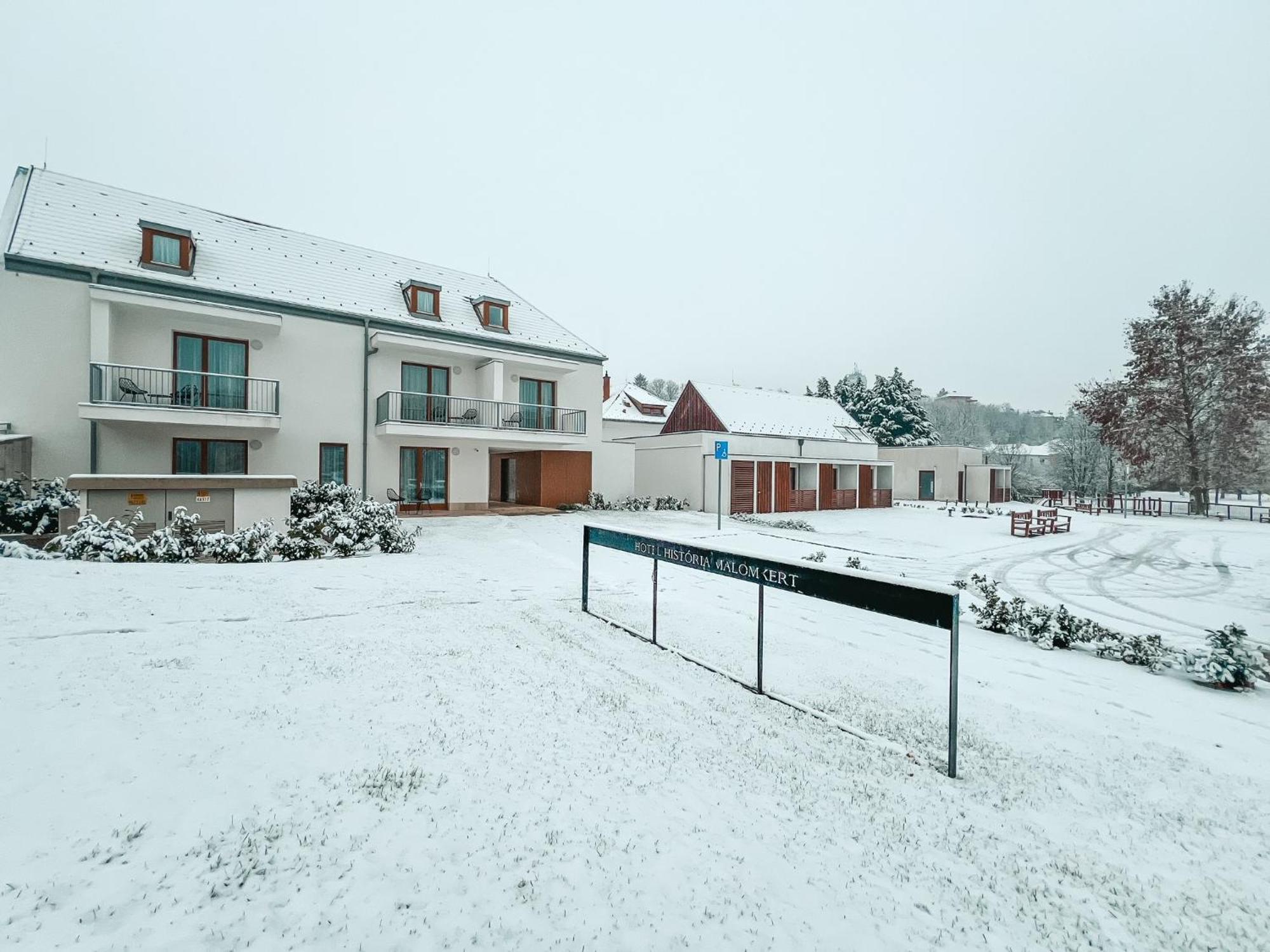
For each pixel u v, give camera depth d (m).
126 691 4.09
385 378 18.89
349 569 9.74
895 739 4.43
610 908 2.40
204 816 2.75
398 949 2.11
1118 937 2.51
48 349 13.66
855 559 13.60
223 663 4.83
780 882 2.67
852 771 3.84
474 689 4.71
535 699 4.61
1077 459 52.59
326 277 19.17
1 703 3.71
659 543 6.40
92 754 3.20
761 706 4.85
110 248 15.12
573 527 17.44
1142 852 3.17
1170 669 6.52
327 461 17.88
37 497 12.07
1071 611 10.32
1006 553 17.11
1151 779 4.04
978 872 2.89
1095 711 5.29
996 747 4.37
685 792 3.40
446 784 3.23
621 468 24.77
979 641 7.57
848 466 33.34
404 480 19.41
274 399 16.70
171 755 3.27
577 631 6.75
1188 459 32.66
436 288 19.97
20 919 2.05
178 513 10.34
